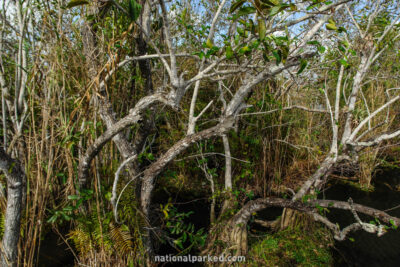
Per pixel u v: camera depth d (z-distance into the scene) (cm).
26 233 178
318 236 280
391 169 461
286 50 117
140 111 143
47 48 172
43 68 183
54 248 236
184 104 367
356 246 274
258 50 174
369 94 438
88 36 165
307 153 416
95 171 177
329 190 399
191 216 319
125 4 169
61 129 184
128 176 214
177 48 320
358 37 248
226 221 249
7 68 188
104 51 167
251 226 303
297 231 274
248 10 102
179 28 265
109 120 168
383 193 388
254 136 360
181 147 176
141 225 195
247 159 355
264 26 103
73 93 195
